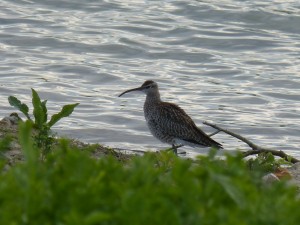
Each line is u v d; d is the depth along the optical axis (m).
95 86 20.52
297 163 11.62
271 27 25.53
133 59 22.80
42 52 22.69
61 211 5.21
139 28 24.91
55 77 20.83
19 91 19.45
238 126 18.06
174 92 20.34
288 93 20.66
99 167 5.95
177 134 14.25
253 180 6.10
